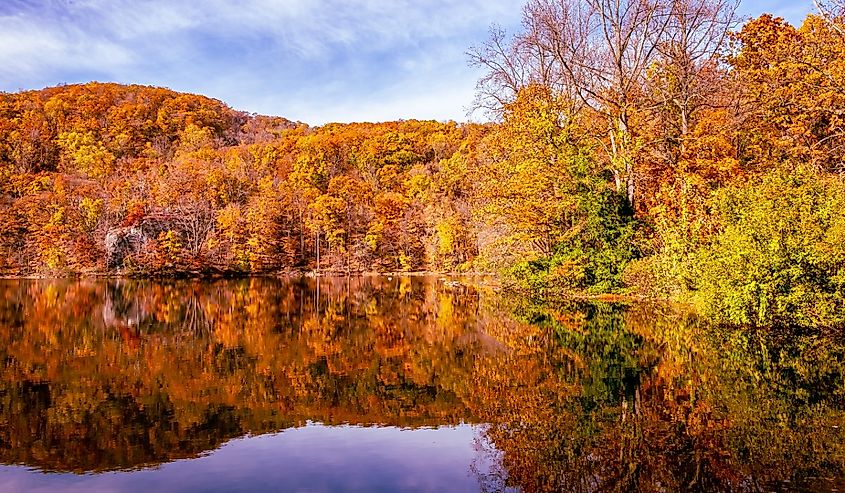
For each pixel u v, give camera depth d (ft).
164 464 18.98
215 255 180.34
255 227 189.67
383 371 32.94
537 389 27.45
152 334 49.01
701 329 42.63
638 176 72.02
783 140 73.92
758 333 40.52
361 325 53.67
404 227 205.57
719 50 78.54
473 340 43.04
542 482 16.75
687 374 29.04
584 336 41.68
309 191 225.97
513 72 85.10
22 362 36.58
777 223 39.65
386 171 261.24
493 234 86.12
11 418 24.29
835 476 16.43
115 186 211.20
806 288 39.52
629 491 15.88
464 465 18.43
